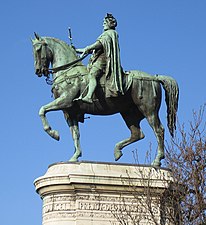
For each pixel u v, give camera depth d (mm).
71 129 12422
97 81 12258
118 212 11398
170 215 10711
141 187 11578
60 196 11531
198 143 11109
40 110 11953
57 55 12492
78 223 11227
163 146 12211
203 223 10258
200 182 10680
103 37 12398
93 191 11477
